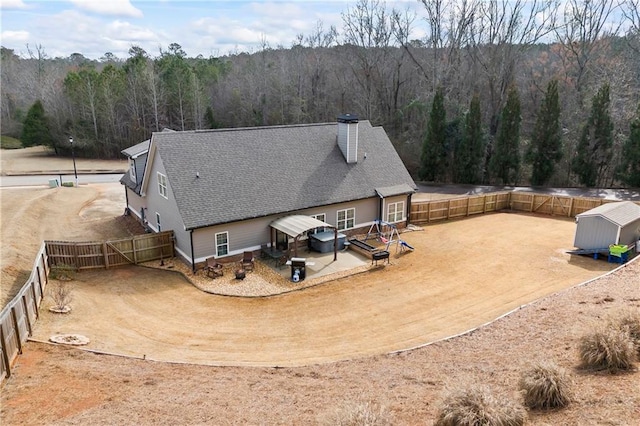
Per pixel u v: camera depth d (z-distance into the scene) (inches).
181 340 607.2
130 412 384.2
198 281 817.5
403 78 2301.9
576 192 1553.9
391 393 391.9
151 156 964.0
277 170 989.2
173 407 391.9
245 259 875.4
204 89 2819.9
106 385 442.9
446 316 678.5
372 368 472.4
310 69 2645.2
